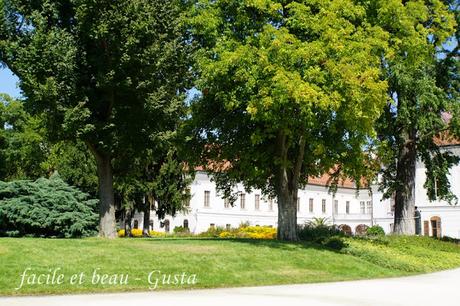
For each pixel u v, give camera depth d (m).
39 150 51.88
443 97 30.84
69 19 23.41
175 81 24.09
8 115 50.47
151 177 42.78
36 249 16.28
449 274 20.14
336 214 83.50
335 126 22.98
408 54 25.84
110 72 21.33
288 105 20.41
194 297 12.10
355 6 22.25
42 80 21.47
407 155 34.31
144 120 23.69
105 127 22.11
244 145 26.11
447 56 33.69
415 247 27.36
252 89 21.34
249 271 16.38
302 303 11.38
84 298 11.78
